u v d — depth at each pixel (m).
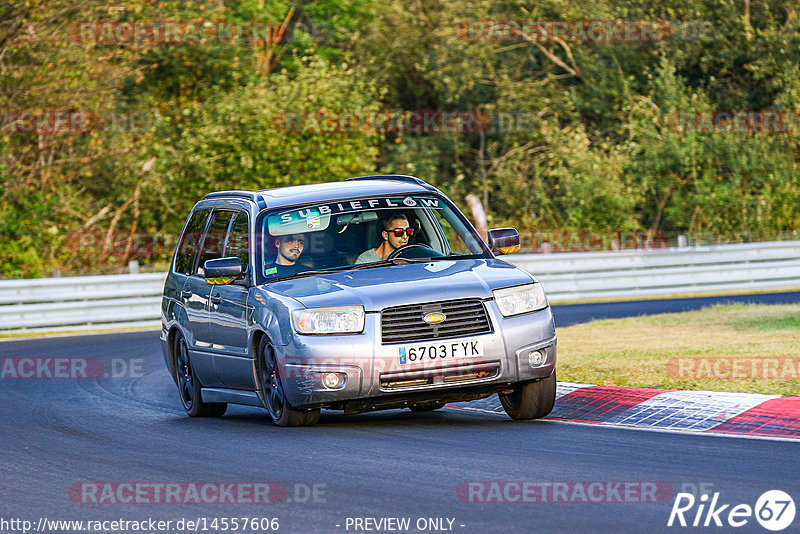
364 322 26.89
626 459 23.09
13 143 95.56
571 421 28.94
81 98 94.06
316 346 26.84
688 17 113.88
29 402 40.19
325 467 23.52
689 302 72.06
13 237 95.19
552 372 28.69
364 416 32.25
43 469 25.58
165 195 99.38
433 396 27.23
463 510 19.25
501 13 114.94
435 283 27.72
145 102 101.94
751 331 47.81
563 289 81.12
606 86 116.44
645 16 114.69
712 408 28.86
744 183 110.62
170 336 36.34
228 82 105.38
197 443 28.11
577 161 106.50
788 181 108.56
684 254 84.06
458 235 31.59
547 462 23.03
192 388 34.94
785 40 111.38
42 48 94.38
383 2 120.69
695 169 109.00
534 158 114.31
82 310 71.38
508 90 113.06
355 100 100.25
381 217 31.12
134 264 79.19
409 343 26.78
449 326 27.19
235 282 30.58
